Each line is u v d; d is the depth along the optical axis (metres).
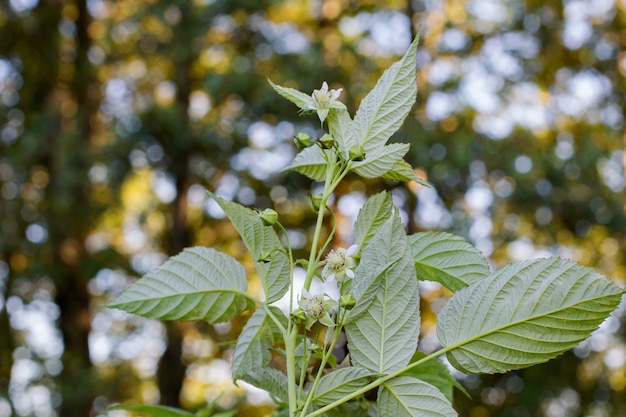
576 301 0.86
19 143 11.95
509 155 11.40
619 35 13.23
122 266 12.49
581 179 11.88
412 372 1.30
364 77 12.73
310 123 11.87
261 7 12.32
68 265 12.04
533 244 12.49
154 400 14.11
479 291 0.90
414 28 12.88
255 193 12.74
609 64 13.26
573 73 13.41
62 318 12.39
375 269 0.92
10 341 11.47
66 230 11.88
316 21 14.09
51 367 11.09
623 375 12.55
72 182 11.27
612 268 12.94
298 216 12.84
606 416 12.18
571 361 12.10
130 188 13.73
